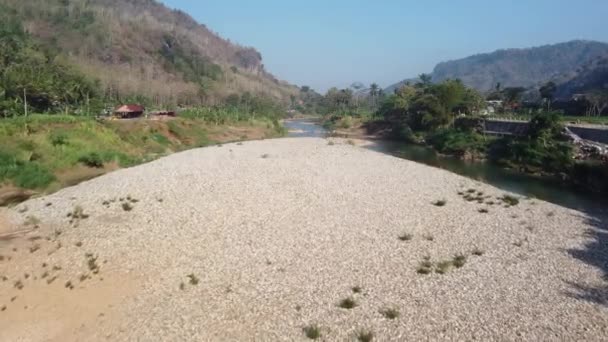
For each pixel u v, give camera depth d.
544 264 23.08
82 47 186.62
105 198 34.91
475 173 57.44
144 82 160.38
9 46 105.62
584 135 66.88
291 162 53.09
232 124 112.88
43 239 26.66
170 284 21.31
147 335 17.48
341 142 89.69
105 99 116.44
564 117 98.56
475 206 33.84
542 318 17.89
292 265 22.95
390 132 113.44
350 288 20.52
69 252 24.84
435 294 19.84
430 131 98.38
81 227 28.61
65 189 38.50
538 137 64.50
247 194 36.31
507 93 138.12
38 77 84.19
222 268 22.73
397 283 20.94
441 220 30.17
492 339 16.53
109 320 18.70
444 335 16.81
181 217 30.36
